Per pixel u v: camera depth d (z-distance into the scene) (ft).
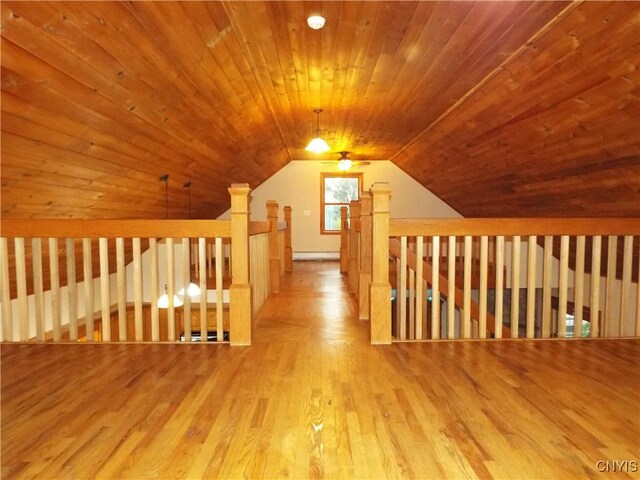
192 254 21.09
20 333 9.64
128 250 19.06
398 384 7.09
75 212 12.86
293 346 9.25
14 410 6.15
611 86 9.58
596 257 9.93
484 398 6.52
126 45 8.24
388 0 8.31
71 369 7.84
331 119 17.80
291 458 4.93
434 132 18.80
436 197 29.19
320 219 29.71
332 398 6.55
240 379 7.34
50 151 9.53
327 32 9.69
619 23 7.95
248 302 9.33
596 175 13.37
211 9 8.36
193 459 4.91
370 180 29.45
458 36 9.78
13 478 4.56
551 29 8.99
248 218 9.55
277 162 26.81
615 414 5.99
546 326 9.97
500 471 4.67
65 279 16.58
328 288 17.31
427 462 4.84
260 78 12.71
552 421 5.78
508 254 20.45
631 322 15.44
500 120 14.15
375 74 12.39
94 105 9.20
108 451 5.07
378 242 9.43
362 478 4.57
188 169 16.75
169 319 9.59
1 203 10.09
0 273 9.52
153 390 6.87
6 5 6.07
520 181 17.60
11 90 7.38
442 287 12.09
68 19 6.91
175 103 11.46
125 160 12.32
